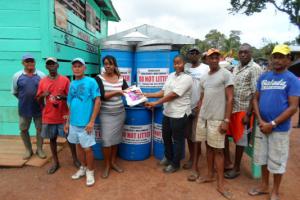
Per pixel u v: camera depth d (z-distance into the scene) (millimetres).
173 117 4008
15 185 3664
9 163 4199
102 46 4930
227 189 3686
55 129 3998
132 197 3428
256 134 3430
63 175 3994
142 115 4566
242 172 4297
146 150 4738
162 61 4473
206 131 3668
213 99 3482
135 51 4887
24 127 4285
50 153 4770
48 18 5125
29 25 5172
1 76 5320
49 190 3555
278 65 3092
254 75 3686
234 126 3859
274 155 3203
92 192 3529
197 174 3961
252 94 3725
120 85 4039
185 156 4980
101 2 9227
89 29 8062
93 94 3623
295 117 9422
